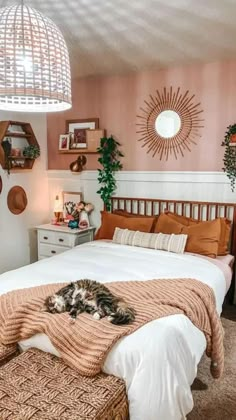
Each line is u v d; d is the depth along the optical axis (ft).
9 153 11.87
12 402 4.48
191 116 11.24
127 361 4.99
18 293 6.69
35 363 5.39
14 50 5.02
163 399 4.92
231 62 10.45
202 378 7.10
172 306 6.19
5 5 6.88
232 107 10.59
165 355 5.09
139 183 12.36
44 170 14.08
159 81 11.58
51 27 5.34
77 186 13.64
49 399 4.55
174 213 11.43
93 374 5.02
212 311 6.76
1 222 12.10
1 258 12.23
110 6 7.05
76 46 9.31
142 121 12.04
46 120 13.97
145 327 5.40
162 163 11.90
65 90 5.64
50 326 5.54
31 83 5.16
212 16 7.49
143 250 10.03
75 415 4.25
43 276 7.73
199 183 11.32
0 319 6.18
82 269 8.29
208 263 9.03
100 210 13.24
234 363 7.61
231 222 10.80
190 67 11.03
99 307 5.75
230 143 10.42
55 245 12.66
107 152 12.53
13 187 12.51
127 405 5.00
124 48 9.49
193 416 5.99
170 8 7.13
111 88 12.44
